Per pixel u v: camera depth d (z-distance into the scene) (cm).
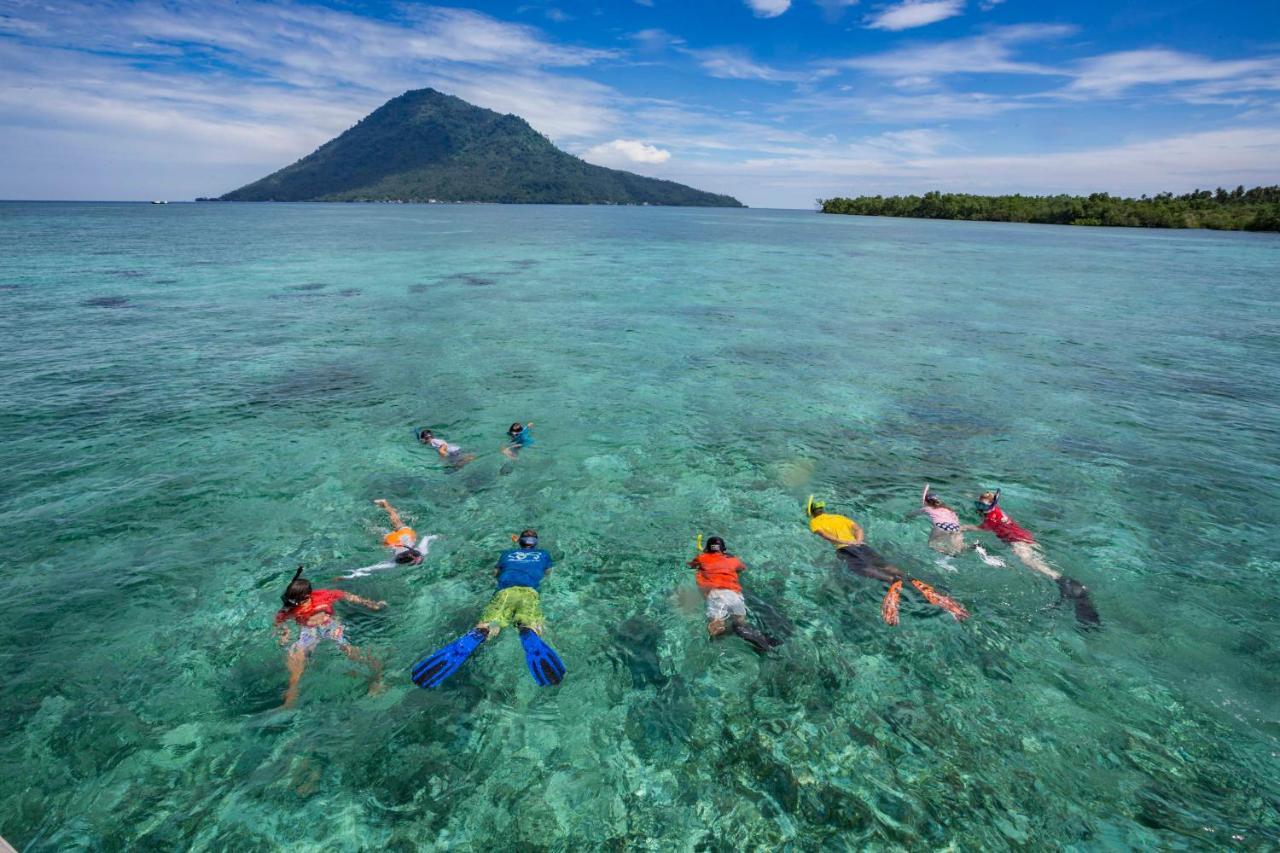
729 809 480
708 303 2755
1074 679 611
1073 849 444
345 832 457
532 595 704
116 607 703
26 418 1236
